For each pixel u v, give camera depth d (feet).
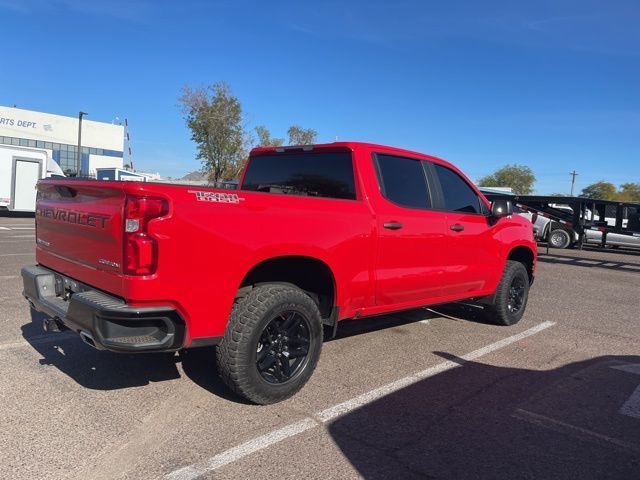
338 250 14.07
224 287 11.67
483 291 20.35
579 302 28.50
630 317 24.90
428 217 17.04
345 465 10.32
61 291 13.73
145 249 10.51
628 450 11.37
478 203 20.02
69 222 12.86
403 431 11.88
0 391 13.16
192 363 15.62
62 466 9.91
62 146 200.95
